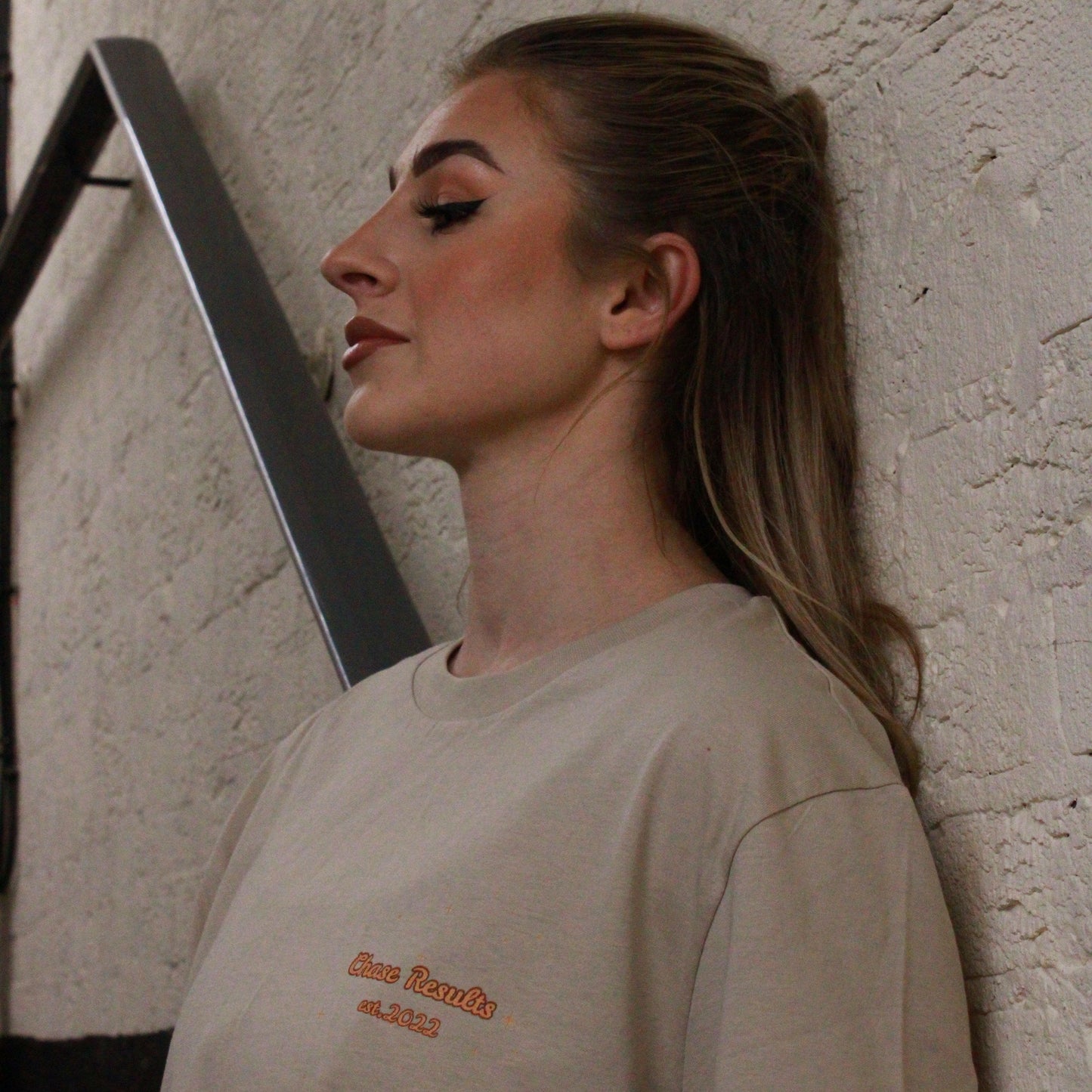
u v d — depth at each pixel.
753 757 0.63
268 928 0.73
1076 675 0.65
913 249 0.79
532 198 0.82
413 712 0.82
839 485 0.82
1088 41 0.68
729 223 0.84
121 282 2.74
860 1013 0.59
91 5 3.09
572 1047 0.61
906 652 0.77
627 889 0.62
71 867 2.70
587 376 0.81
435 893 0.66
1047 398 0.68
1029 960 0.66
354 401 0.83
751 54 0.97
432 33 1.51
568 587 0.80
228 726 1.96
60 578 3.02
